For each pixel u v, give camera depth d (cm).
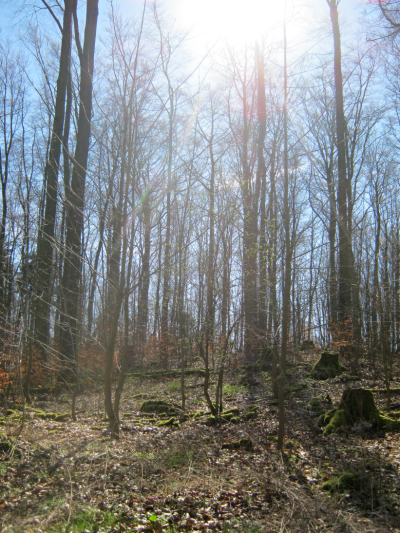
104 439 690
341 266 1255
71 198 890
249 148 1639
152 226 721
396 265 1105
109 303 750
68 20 1344
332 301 1404
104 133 705
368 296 1164
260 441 702
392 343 962
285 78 679
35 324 1019
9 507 418
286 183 655
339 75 1520
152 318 1669
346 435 687
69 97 1262
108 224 690
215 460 616
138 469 552
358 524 412
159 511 451
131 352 1478
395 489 479
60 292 932
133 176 680
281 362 637
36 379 1253
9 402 933
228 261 919
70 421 873
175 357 1689
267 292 841
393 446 618
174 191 745
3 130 1917
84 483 495
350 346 1263
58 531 390
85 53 1276
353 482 500
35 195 1200
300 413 823
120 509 445
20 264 936
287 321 654
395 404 836
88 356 1038
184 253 888
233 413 897
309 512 437
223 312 917
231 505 471
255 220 943
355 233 1361
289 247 638
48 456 564
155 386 1341
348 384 1034
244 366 1316
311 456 620
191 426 823
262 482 518
